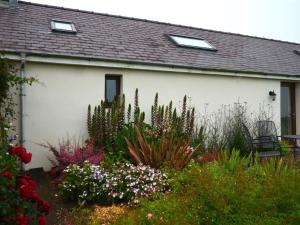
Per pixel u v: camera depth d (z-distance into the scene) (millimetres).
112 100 9281
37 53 7852
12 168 3781
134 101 9305
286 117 12938
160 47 10570
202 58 10789
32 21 9602
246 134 9539
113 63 8820
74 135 8547
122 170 6262
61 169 7199
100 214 4973
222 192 3852
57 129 8352
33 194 3529
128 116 8797
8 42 8062
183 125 9008
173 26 13141
